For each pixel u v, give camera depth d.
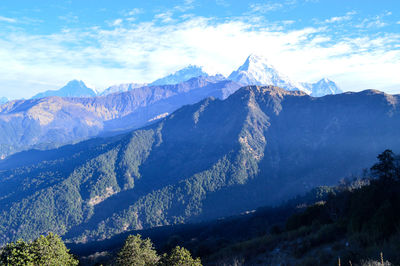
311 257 18.67
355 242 17.98
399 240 15.03
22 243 22.83
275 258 21.86
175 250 22.81
